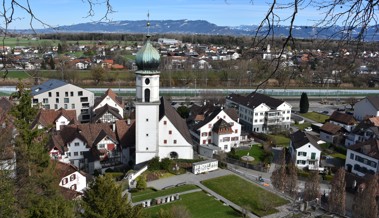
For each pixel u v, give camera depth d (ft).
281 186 182.70
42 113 266.16
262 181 206.80
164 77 515.50
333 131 287.28
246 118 324.39
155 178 203.62
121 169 223.51
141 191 185.88
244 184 200.44
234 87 495.41
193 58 652.89
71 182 170.19
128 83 508.94
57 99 314.14
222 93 435.94
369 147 215.10
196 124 285.84
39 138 142.20
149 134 217.36
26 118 121.90
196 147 267.80
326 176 213.66
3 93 383.24
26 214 78.74
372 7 22.75
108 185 93.30
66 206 83.35
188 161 225.15
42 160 115.34
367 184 161.68
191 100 426.10
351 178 192.13
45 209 77.51
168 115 230.48
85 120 326.65
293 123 347.77
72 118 272.51
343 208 161.68
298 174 216.74
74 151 222.07
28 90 123.03
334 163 241.96
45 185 109.70
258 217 164.55
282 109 317.83
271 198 183.21
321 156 251.80
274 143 277.85
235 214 166.30
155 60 208.44
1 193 75.61
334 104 439.63
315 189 174.91
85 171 219.61
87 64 594.24
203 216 162.91
